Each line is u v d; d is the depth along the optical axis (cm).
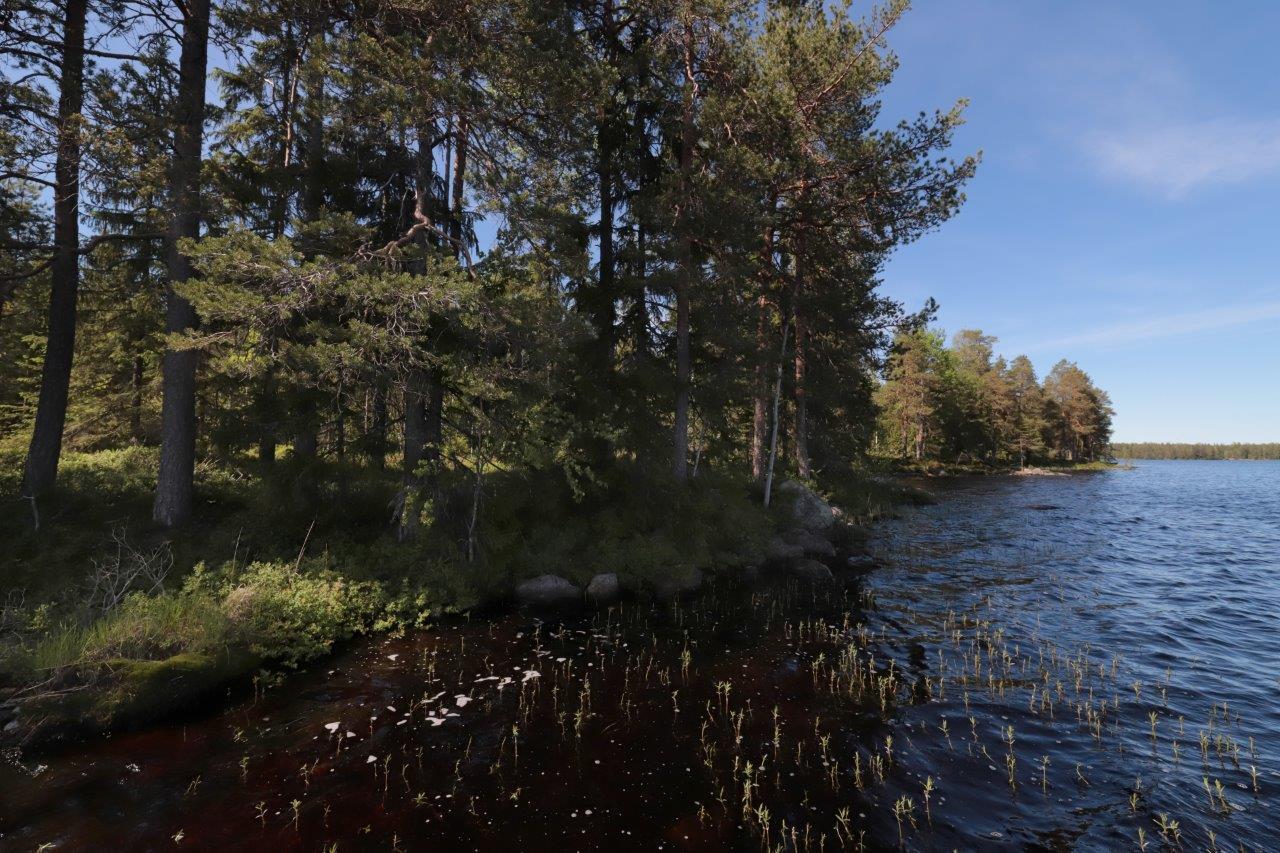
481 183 1194
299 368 891
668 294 1584
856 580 1391
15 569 911
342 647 892
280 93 1267
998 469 6631
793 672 811
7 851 429
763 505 1988
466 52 1034
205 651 738
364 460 1173
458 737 622
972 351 8088
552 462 1359
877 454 5138
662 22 1522
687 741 616
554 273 1401
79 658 663
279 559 1037
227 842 447
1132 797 514
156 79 1020
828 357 2559
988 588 1309
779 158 1548
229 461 1112
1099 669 816
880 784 536
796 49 1478
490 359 1066
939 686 761
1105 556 1695
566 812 495
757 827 477
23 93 946
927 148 1606
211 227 1124
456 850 445
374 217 1320
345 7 1100
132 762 562
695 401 1716
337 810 491
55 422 1182
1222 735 628
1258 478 6481
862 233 1889
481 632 977
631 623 1041
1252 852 442
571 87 1126
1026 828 473
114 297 1730
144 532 1064
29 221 1207
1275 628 1014
